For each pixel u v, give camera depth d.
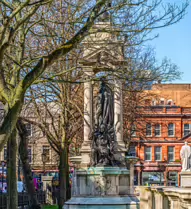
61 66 33.44
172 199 15.02
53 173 76.88
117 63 30.86
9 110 17.84
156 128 97.81
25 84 17.84
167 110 98.19
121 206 30.38
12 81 21.53
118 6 19.95
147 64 40.59
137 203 30.50
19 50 21.95
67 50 18.22
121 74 26.89
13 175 25.75
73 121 39.69
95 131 32.31
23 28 21.73
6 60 23.94
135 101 49.38
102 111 32.59
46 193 54.56
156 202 19.97
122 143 32.72
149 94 59.22
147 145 96.88
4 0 18.84
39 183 65.00
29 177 36.91
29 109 43.78
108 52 30.95
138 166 95.69
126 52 36.69
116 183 31.52
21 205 42.28
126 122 48.81
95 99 33.19
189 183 43.06
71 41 18.36
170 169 96.00
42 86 37.38
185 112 98.62
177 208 14.55
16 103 17.84
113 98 32.91
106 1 19.38
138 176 95.56
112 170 31.39
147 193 25.33
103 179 31.44
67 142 38.56
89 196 31.38
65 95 36.22
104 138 32.09
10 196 25.67
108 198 30.86
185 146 45.03
